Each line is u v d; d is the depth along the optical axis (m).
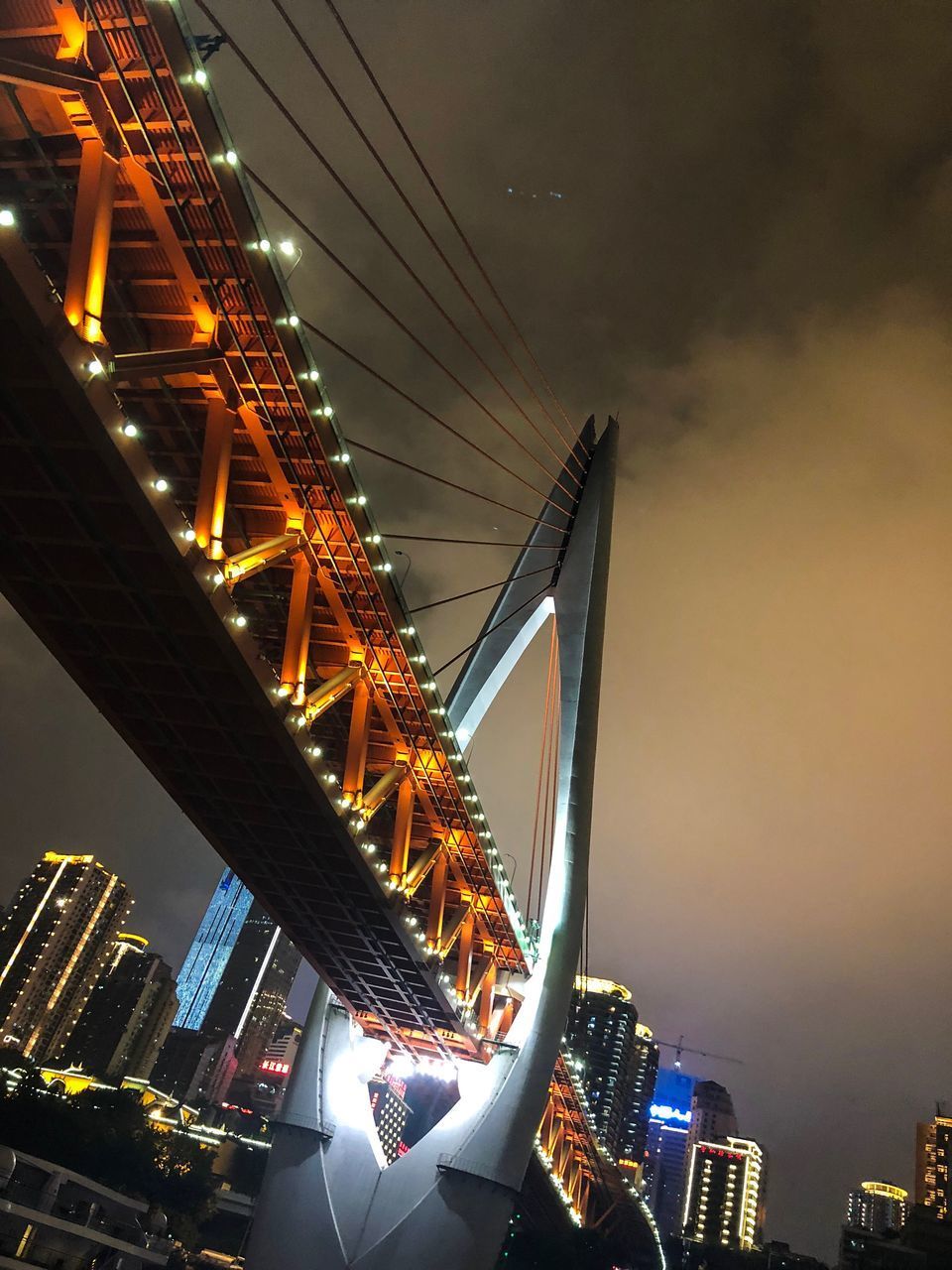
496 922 66.06
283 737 40.12
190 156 29.58
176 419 38.69
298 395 35.69
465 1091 67.19
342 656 48.97
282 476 39.31
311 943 58.69
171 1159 123.56
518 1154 56.44
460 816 56.34
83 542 33.34
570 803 65.50
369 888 49.75
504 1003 70.56
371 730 52.94
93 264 28.27
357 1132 62.94
